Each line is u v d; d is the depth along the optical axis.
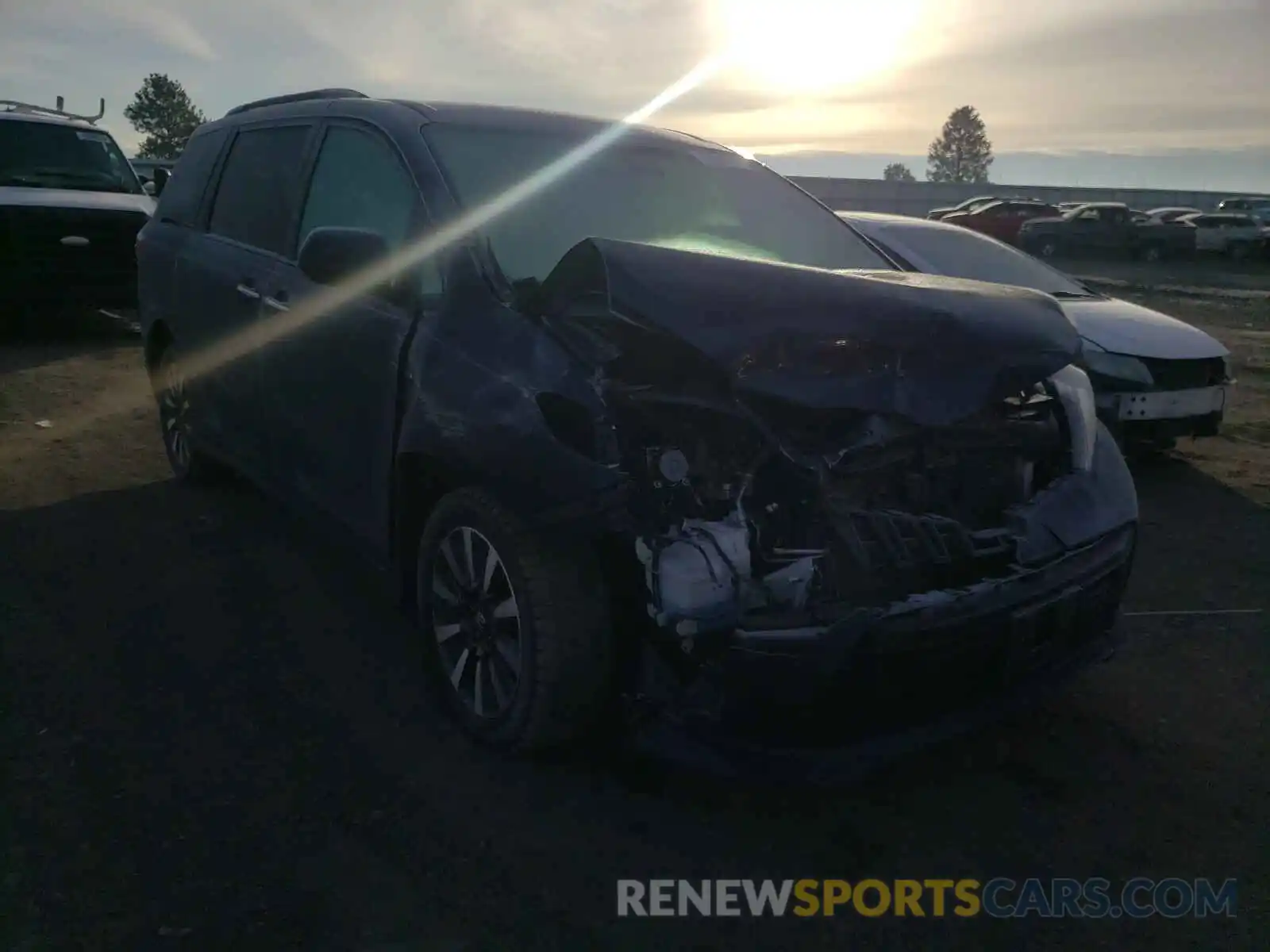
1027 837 3.14
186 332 5.43
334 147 4.39
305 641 4.20
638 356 3.03
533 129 4.26
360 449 3.88
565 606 3.03
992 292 3.53
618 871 2.92
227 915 2.68
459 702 3.48
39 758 3.34
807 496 2.96
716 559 2.79
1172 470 7.35
